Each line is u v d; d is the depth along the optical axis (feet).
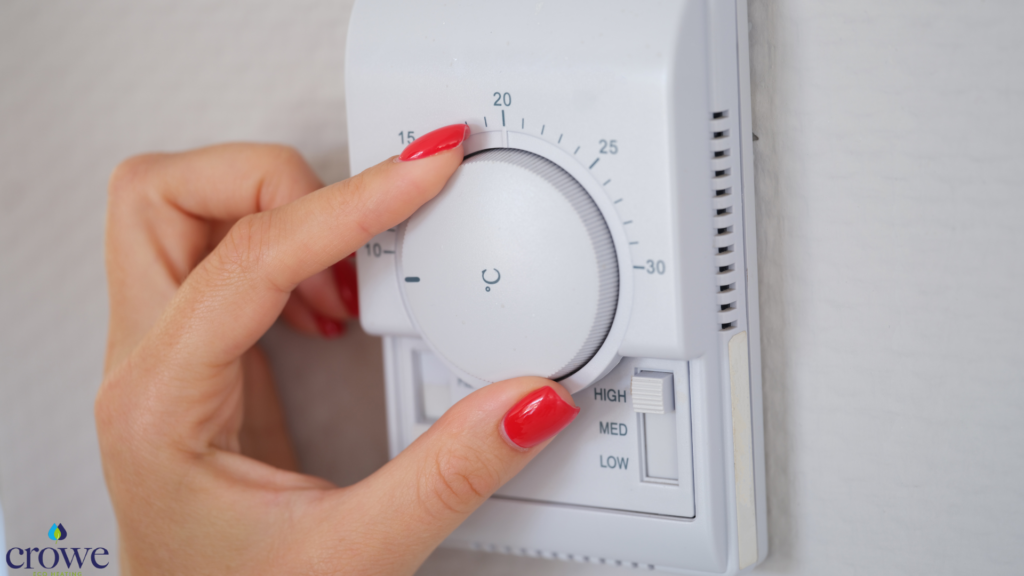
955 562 1.13
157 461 1.23
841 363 1.16
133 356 1.26
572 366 1.06
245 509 1.19
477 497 1.07
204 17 1.49
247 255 1.14
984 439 1.09
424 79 1.09
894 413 1.14
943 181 1.07
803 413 1.19
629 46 0.98
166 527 1.24
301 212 1.10
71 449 1.73
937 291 1.09
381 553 1.10
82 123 1.62
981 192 1.05
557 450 1.17
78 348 1.70
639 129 0.98
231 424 1.32
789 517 1.22
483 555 1.44
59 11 1.59
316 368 1.52
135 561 1.29
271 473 1.24
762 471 1.18
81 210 1.65
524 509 1.20
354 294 1.39
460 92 1.07
